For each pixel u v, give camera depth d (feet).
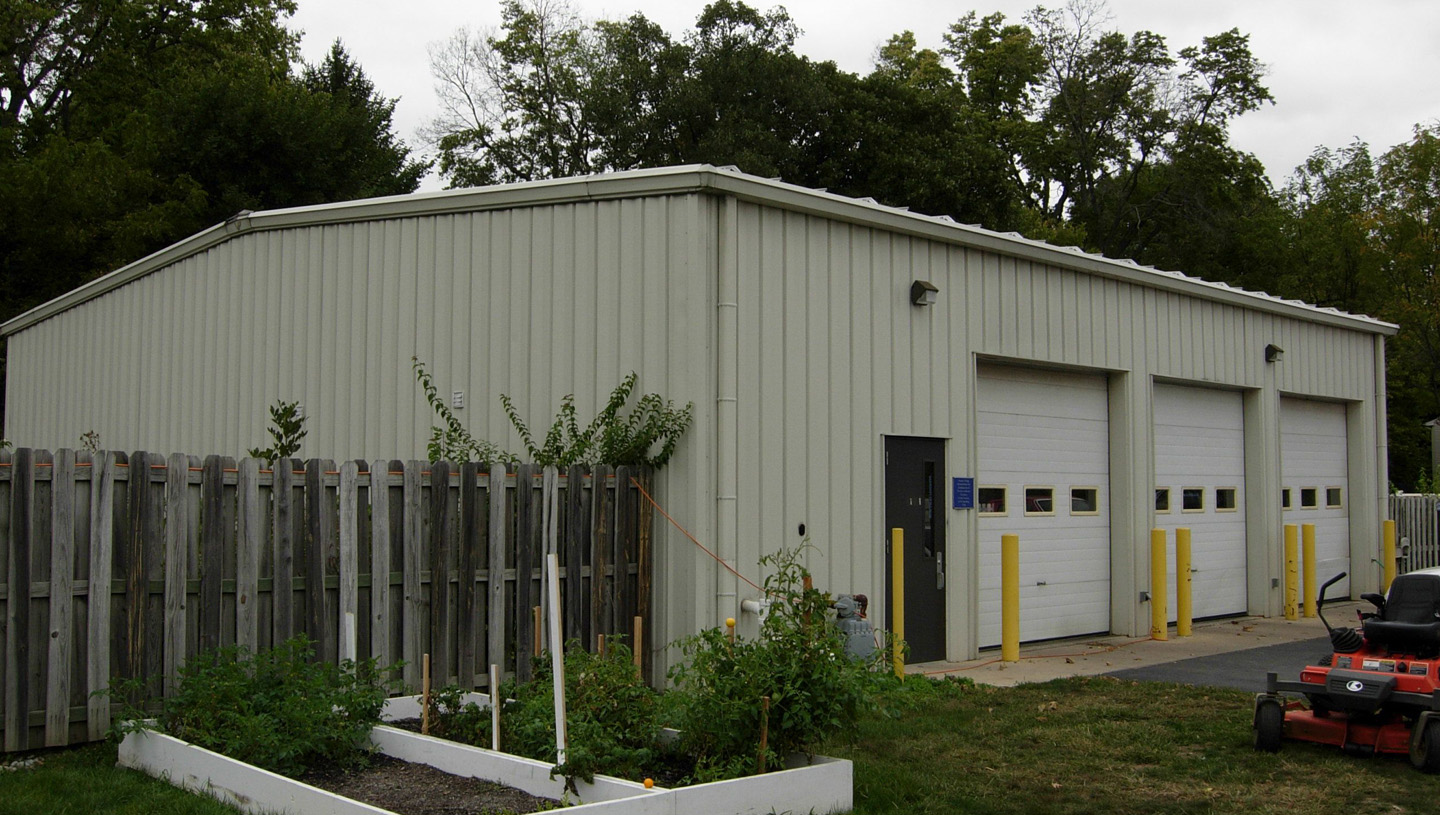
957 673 36.06
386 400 37.78
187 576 24.63
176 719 22.88
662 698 23.11
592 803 19.08
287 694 22.93
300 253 41.16
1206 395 52.42
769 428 32.40
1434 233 126.82
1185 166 133.90
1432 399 125.90
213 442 44.32
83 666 23.44
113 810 19.60
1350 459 62.08
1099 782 23.30
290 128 105.40
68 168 85.20
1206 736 27.14
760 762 20.54
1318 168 167.63
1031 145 135.03
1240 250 140.05
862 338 35.53
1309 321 57.88
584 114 119.85
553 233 34.01
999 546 41.70
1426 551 66.49
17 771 21.77
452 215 36.60
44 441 57.47
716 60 109.91
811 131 110.93
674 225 31.53
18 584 22.61
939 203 108.99
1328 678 25.23
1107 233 137.90
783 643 21.47
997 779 23.41
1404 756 25.13
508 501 29.32
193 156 102.53
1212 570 52.13
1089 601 45.44
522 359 34.37
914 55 147.13
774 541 32.35
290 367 41.09
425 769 22.39
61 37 111.24
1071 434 44.98
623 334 32.24
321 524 26.35
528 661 28.91
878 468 35.81
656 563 31.50
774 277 32.89
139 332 49.83
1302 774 23.89
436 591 27.84
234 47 121.29
